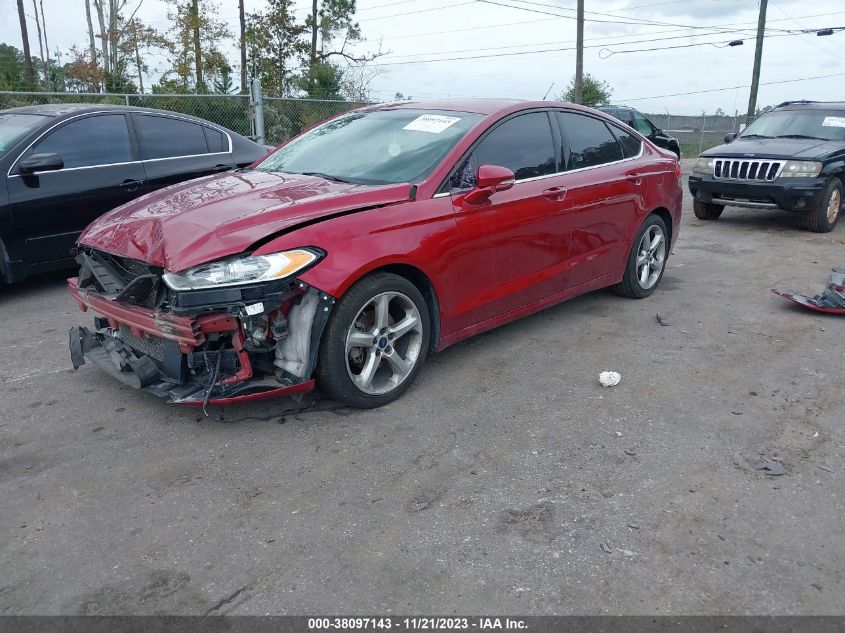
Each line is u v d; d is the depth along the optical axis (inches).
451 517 116.9
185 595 98.9
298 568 104.3
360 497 122.6
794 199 373.7
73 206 251.6
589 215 206.2
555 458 136.1
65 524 115.0
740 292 257.1
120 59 1536.7
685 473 131.0
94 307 154.8
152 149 277.9
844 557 107.6
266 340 140.5
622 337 205.5
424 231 157.2
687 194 579.2
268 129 588.1
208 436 143.8
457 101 198.7
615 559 106.5
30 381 172.1
